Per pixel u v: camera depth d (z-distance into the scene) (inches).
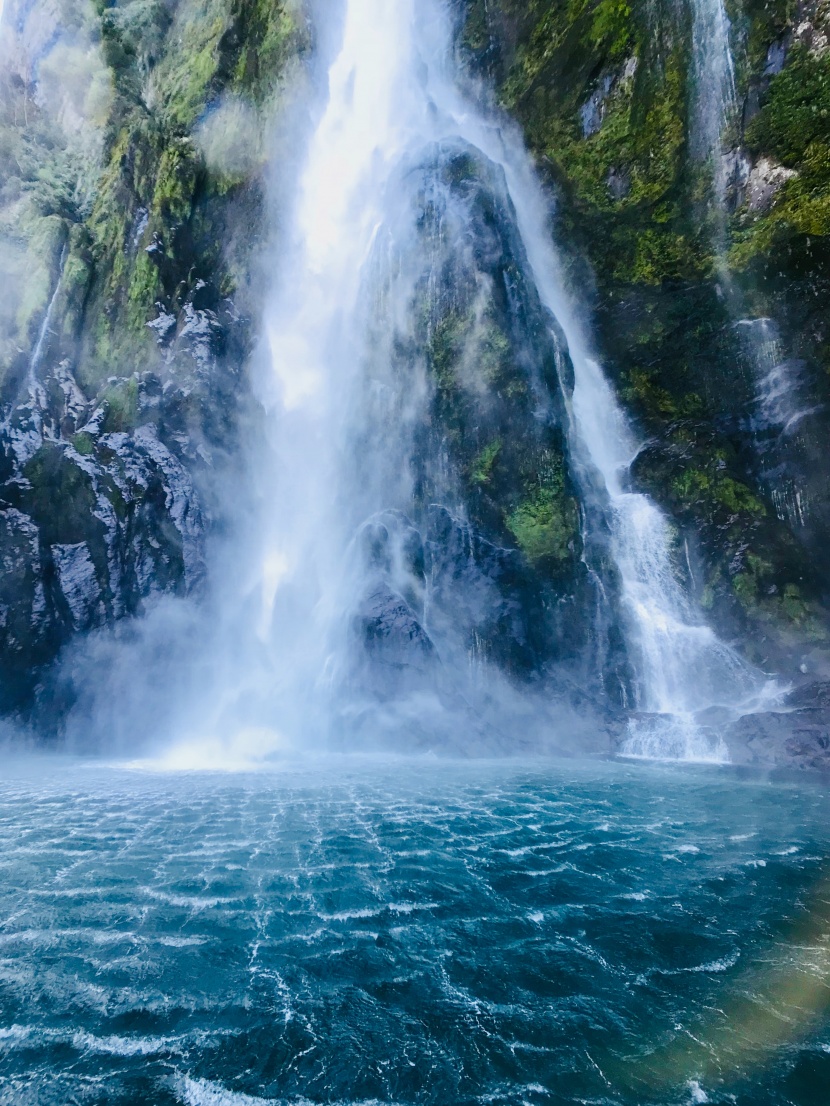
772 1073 136.6
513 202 918.4
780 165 731.4
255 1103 126.5
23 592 624.7
